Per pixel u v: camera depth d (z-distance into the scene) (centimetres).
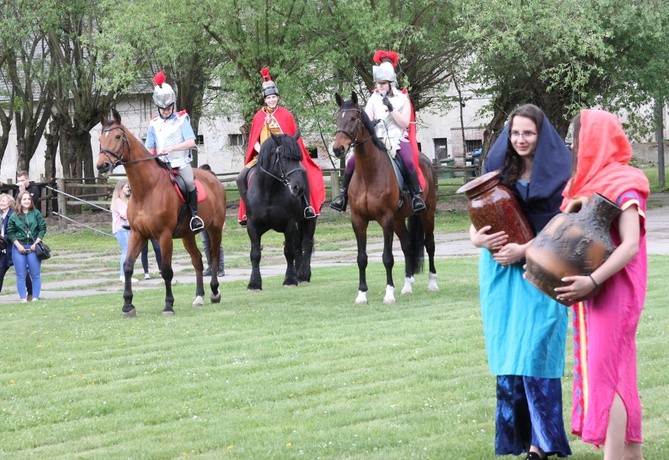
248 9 3042
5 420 782
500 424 592
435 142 5178
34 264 1705
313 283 1733
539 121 571
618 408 523
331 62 3038
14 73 3788
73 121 3900
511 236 565
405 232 1489
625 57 3194
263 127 1750
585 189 530
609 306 525
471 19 3002
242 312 1366
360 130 1377
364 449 654
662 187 3956
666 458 603
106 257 2605
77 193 3681
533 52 3117
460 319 1192
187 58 3288
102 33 3158
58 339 1191
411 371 895
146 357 1038
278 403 803
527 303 570
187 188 1443
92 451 684
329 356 989
